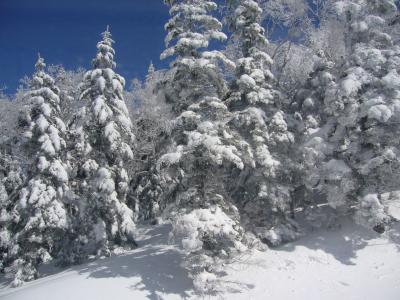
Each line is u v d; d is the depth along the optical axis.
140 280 16.27
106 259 22.08
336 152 19.25
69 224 24.84
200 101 15.77
